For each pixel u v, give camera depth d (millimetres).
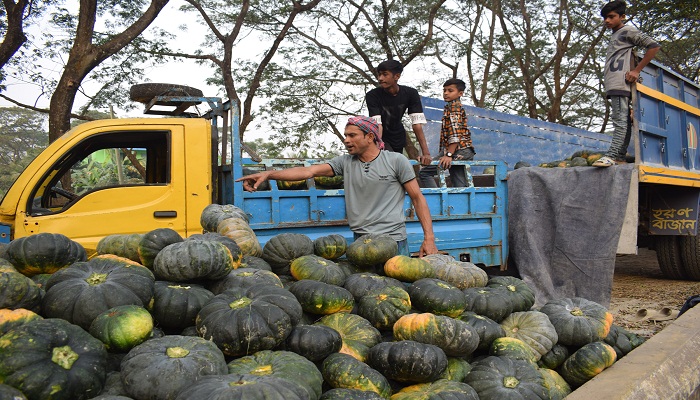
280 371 2785
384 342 3484
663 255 10398
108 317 2945
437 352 3336
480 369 3553
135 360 2695
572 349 4301
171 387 2570
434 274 4598
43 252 3516
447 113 8328
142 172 8492
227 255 3725
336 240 4918
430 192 7082
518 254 7758
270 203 6180
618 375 3775
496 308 4270
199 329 3146
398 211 5309
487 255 7660
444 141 8445
